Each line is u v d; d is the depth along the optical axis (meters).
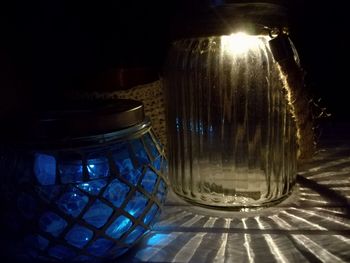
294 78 0.20
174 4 0.35
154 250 0.19
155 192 0.18
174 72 0.24
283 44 0.20
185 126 0.24
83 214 0.16
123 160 0.17
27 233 0.16
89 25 0.34
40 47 0.31
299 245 0.20
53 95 0.31
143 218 0.18
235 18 0.20
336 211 0.23
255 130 0.23
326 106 0.41
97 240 0.17
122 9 0.35
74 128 0.15
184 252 0.19
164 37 0.36
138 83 0.27
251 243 0.20
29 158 0.16
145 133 0.19
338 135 0.39
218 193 0.24
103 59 0.35
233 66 0.22
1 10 0.27
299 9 0.38
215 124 0.23
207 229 0.22
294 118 0.21
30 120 0.15
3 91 0.26
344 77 0.40
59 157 0.16
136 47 0.36
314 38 0.39
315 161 0.32
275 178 0.24
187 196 0.25
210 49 0.23
